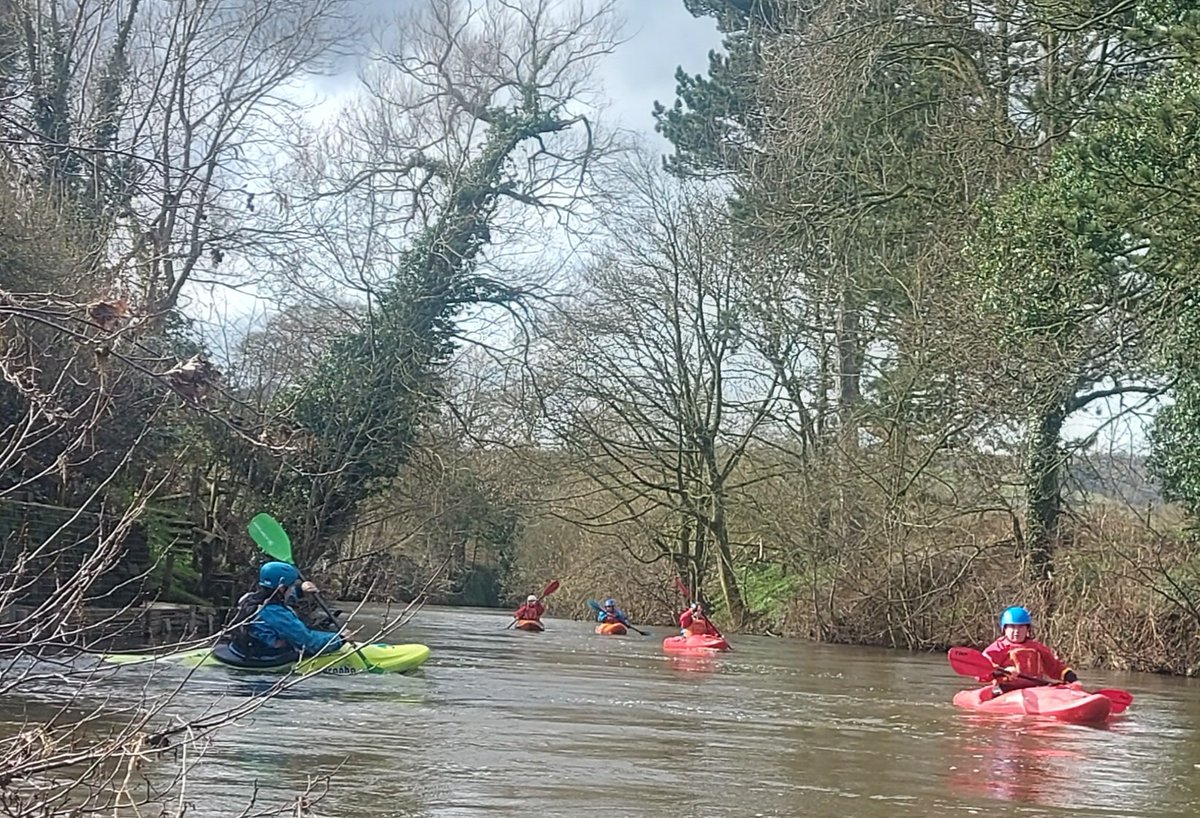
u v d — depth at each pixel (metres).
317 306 27.44
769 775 8.29
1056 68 19.23
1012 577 23.72
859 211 22.61
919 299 22.61
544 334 29.75
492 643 22.45
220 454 21.88
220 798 6.50
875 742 10.29
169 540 19.12
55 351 9.98
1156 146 13.00
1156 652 20.69
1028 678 13.49
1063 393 18.16
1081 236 13.36
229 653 13.16
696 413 29.92
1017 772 8.89
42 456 14.45
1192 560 20.75
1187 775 9.12
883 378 25.94
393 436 28.06
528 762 8.29
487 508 32.12
